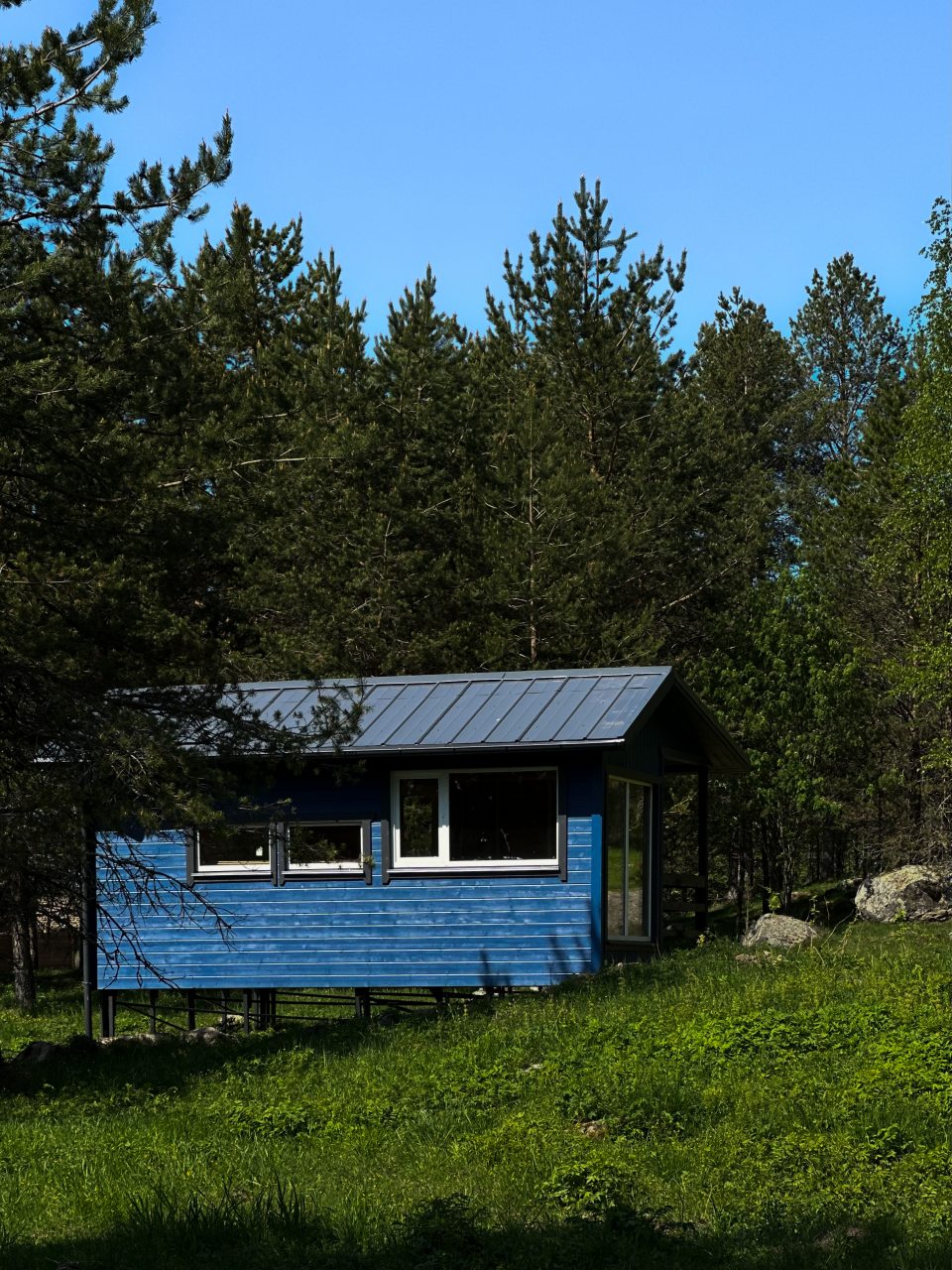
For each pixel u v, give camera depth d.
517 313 39.56
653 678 21.84
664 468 35.59
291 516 31.16
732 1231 9.14
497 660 30.62
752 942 21.97
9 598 16.34
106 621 16.27
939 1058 13.04
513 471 32.12
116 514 15.88
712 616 34.34
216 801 19.72
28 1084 17.25
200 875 21.80
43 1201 11.02
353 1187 10.80
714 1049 14.15
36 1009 27.00
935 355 32.50
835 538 36.84
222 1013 23.20
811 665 30.89
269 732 17.89
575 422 36.50
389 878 21.20
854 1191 9.77
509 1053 15.14
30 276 14.29
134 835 21.94
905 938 22.33
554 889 20.59
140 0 14.32
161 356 15.52
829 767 31.70
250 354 34.12
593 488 33.12
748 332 55.25
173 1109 14.99
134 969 21.84
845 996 16.55
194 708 17.44
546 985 20.41
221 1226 9.68
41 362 14.62
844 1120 11.56
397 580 31.70
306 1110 13.55
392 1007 22.78
